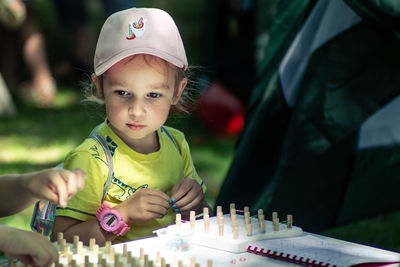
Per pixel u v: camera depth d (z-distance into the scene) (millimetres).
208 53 7750
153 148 2617
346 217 3791
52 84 10172
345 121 3137
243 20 7555
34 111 9648
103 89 2461
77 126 8438
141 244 2039
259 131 3402
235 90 7691
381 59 3102
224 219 2203
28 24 9969
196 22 11016
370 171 3686
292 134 3211
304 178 3482
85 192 2387
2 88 9438
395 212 4922
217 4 7633
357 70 3131
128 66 2352
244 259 1889
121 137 2533
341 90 3146
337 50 3145
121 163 2490
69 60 11875
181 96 2883
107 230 2318
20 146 7305
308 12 3277
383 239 4340
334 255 1869
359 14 3033
